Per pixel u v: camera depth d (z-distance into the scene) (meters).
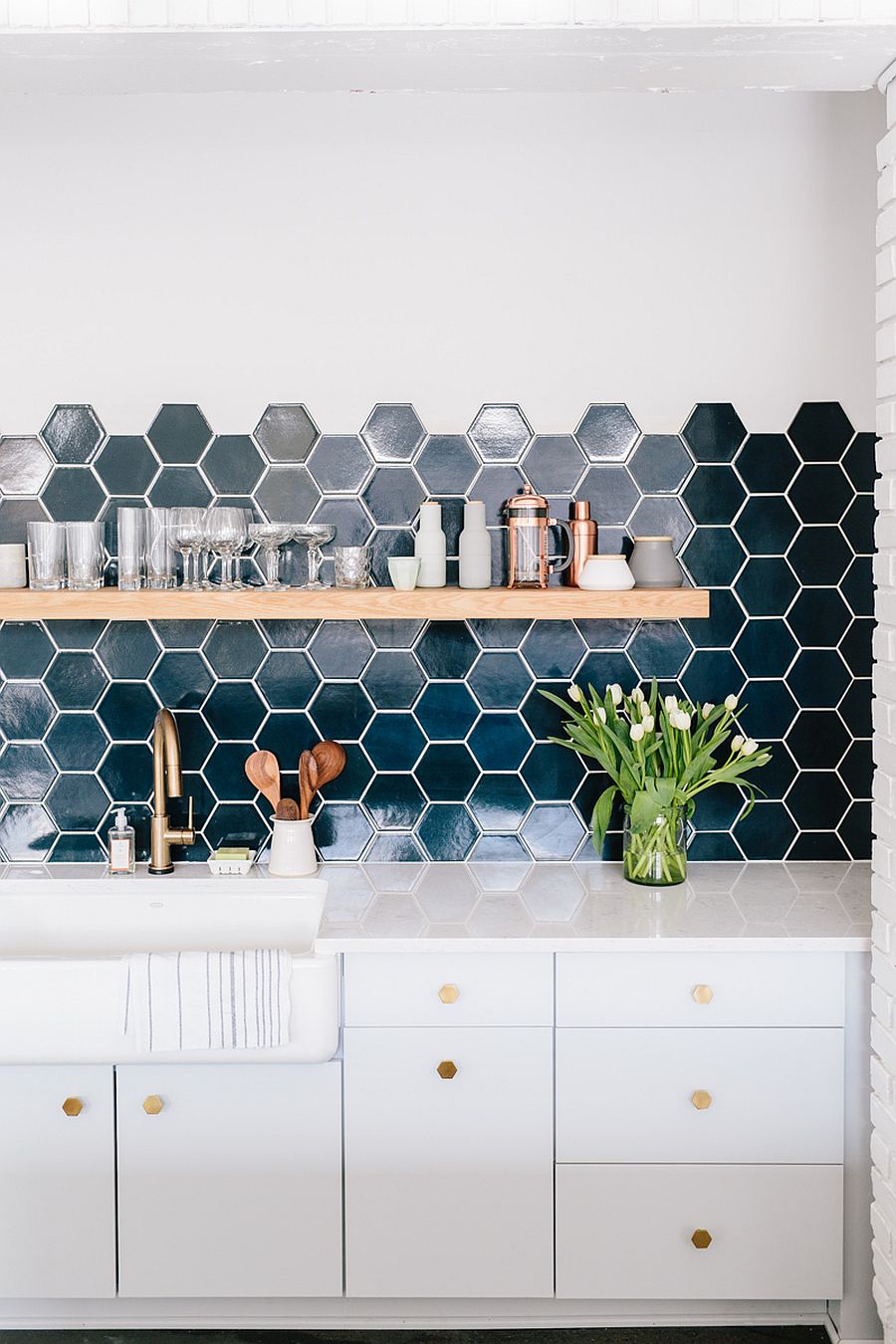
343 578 2.43
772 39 1.78
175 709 2.61
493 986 2.13
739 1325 2.27
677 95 2.52
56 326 2.54
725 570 2.59
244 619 2.59
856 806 2.61
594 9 1.73
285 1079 2.14
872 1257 2.16
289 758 2.61
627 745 2.45
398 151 2.52
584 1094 2.14
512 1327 2.26
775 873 2.54
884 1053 1.99
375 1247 2.16
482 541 2.43
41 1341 2.23
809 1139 2.15
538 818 2.61
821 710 2.61
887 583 1.96
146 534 2.44
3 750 2.60
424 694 2.61
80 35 1.75
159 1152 2.15
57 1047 2.08
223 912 2.43
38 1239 2.16
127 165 2.52
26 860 2.61
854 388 2.57
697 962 2.13
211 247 2.53
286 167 2.52
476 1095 2.14
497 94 2.52
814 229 2.54
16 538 2.57
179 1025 2.06
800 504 2.58
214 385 2.55
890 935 1.96
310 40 1.77
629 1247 2.16
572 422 2.57
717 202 2.54
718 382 2.56
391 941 2.11
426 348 2.55
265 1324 2.27
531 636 2.60
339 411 2.56
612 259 2.54
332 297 2.54
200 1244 2.16
